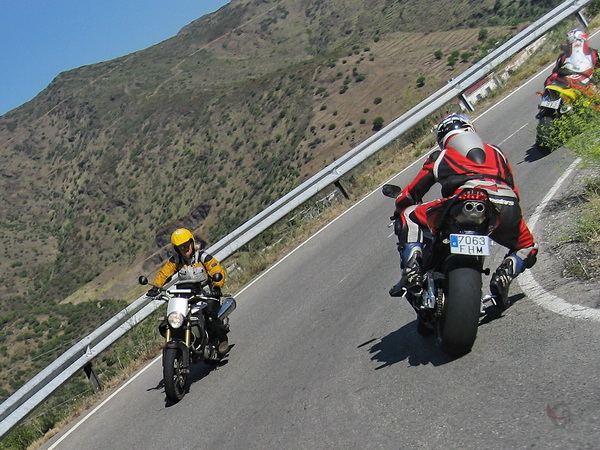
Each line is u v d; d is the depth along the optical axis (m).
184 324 8.00
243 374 7.72
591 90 10.62
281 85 176.38
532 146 12.52
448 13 171.88
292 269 12.13
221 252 14.54
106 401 9.73
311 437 5.09
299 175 144.88
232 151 177.50
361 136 140.50
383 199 14.50
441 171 5.56
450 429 4.29
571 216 7.80
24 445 10.05
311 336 7.96
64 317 62.88
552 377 4.43
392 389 5.32
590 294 5.57
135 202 194.50
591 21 22.62
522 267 5.63
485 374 4.88
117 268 177.38
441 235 5.30
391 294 5.66
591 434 3.59
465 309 5.02
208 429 6.41
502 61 20.20
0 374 41.12
